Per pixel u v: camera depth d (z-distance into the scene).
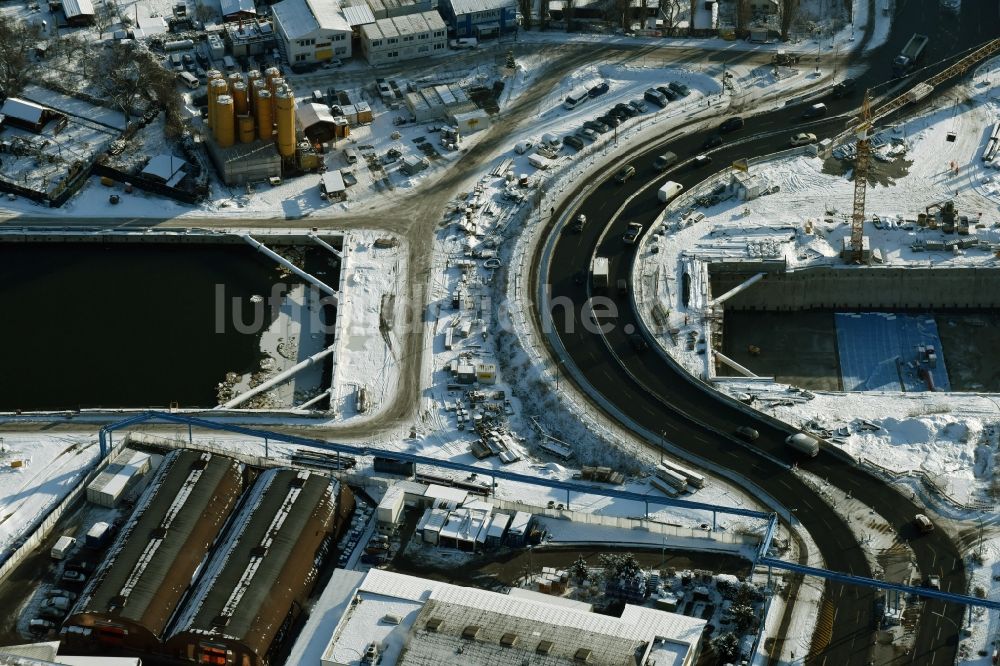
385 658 197.62
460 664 194.38
